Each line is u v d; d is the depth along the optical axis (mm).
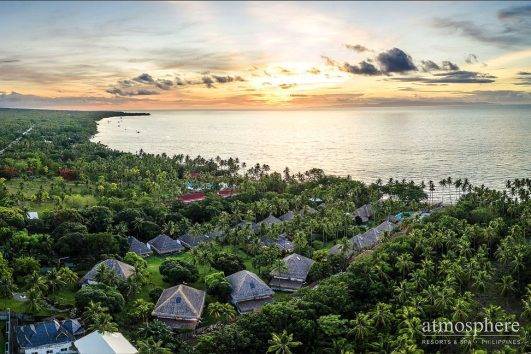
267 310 120125
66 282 143750
